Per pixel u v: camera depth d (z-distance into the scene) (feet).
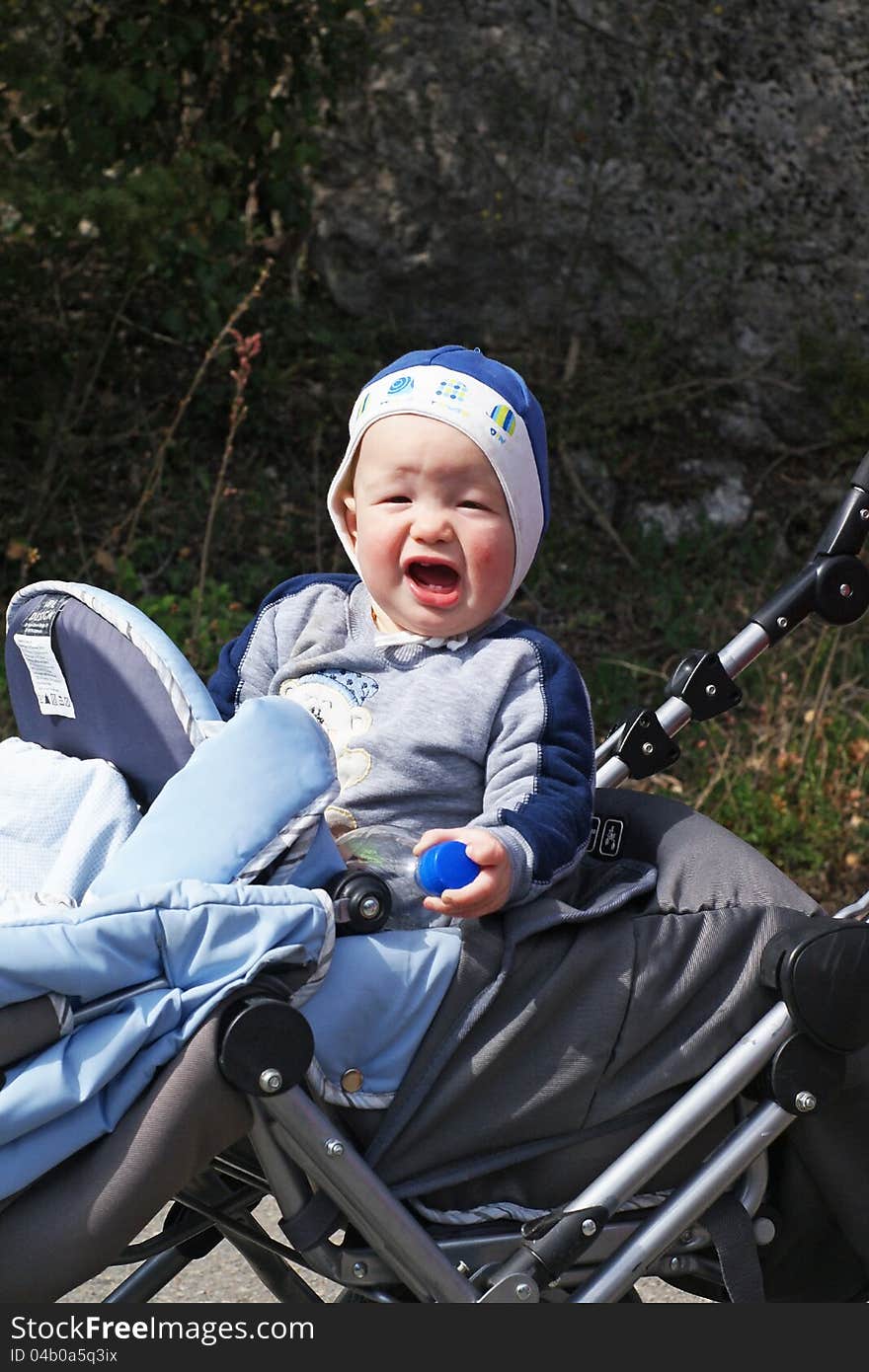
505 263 24.76
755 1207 6.27
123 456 22.16
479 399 6.97
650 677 20.47
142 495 21.49
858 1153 6.31
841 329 24.89
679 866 6.95
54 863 6.15
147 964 5.51
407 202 24.53
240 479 22.53
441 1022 6.06
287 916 5.60
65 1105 5.34
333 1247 5.87
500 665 7.00
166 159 21.80
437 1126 6.00
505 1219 6.09
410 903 6.62
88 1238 5.36
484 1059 5.99
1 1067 5.42
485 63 24.23
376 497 7.07
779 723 17.65
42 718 6.89
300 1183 5.82
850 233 24.73
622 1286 5.90
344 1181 5.65
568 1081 6.07
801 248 24.73
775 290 24.88
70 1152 5.42
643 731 8.23
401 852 6.70
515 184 24.36
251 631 7.97
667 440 24.73
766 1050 6.07
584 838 6.66
